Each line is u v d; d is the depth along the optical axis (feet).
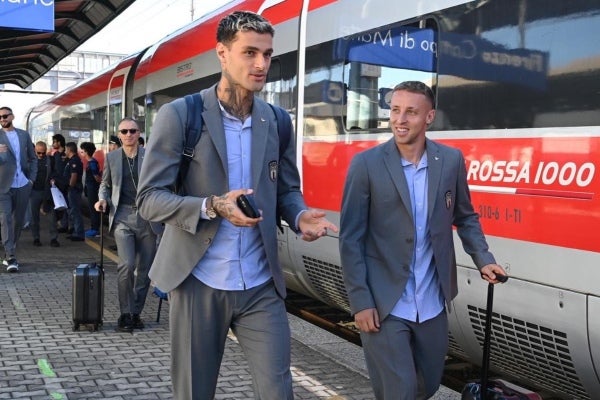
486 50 13.57
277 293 8.66
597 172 11.07
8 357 16.11
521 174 12.57
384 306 9.33
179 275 8.27
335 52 18.67
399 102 9.20
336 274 18.70
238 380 14.61
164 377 14.87
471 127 13.88
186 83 30.73
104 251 35.14
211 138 8.23
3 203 27.20
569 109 11.71
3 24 28.32
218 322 8.54
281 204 9.00
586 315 11.25
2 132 26.96
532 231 12.26
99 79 52.54
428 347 9.61
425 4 15.33
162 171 8.12
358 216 9.55
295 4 20.90
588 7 11.47
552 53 12.11
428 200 9.30
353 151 17.75
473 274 13.78
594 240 11.05
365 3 17.48
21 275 27.12
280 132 8.93
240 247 8.38
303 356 16.24
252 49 7.96
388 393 9.38
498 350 13.73
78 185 39.14
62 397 13.53
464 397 10.16
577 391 12.41
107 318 20.20
